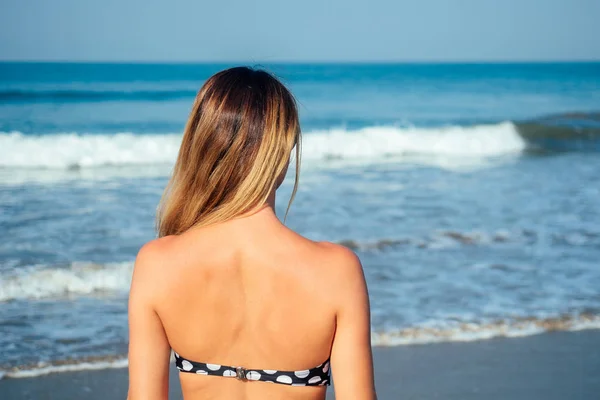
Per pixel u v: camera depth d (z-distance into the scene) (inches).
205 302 52.1
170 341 54.1
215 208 53.2
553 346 229.0
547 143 842.8
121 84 1724.9
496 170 629.9
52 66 2481.5
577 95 1641.2
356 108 1305.4
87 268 295.9
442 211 430.9
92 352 217.6
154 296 53.0
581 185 539.5
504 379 203.5
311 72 2682.1
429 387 197.2
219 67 2696.9
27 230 363.3
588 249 348.2
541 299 272.7
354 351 51.2
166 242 54.2
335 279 51.4
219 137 52.2
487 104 1407.5
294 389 52.0
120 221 388.8
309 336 51.3
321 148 748.6
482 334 237.0
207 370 52.8
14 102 1148.5
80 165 636.1
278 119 52.9
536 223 402.9
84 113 1040.2
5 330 232.7
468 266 315.9
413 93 1667.1
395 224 392.8
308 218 403.2
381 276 297.9
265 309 51.6
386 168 634.8
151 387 53.4
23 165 623.8
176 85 1710.1
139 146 684.7
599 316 255.3
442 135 796.0
